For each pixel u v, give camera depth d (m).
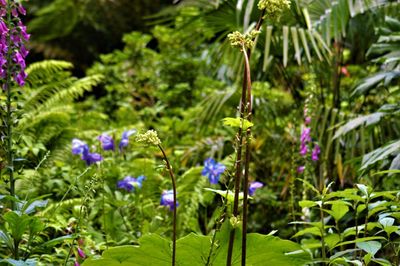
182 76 7.17
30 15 9.73
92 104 7.29
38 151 4.18
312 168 3.83
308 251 2.26
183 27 4.56
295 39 3.77
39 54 9.60
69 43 9.49
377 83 3.25
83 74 9.73
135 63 7.55
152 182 4.25
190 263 2.18
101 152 4.32
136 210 3.93
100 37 9.62
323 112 4.09
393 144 2.82
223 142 4.84
